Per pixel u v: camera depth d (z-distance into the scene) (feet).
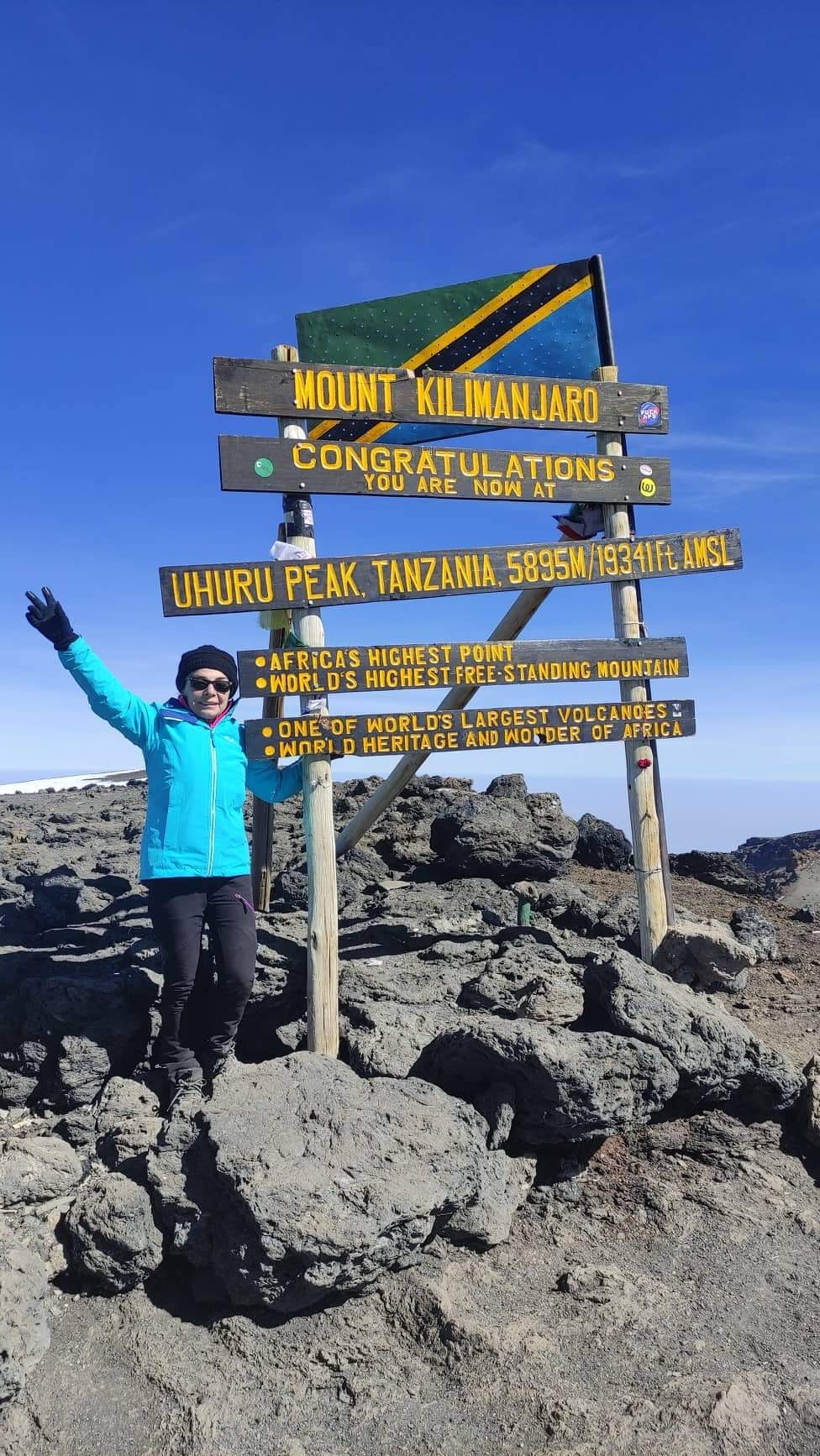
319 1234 10.78
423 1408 10.22
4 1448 9.75
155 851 13.20
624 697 16.35
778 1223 12.69
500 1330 10.91
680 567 16.51
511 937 17.29
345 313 15.66
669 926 16.39
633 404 16.37
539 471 15.79
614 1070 13.06
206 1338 10.95
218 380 14.21
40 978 14.73
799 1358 10.77
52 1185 11.94
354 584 14.74
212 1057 13.89
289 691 14.44
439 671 15.19
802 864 32.50
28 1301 10.60
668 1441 9.84
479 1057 13.21
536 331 16.38
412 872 21.30
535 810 21.38
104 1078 14.11
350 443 14.78
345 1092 12.46
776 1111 14.10
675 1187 13.17
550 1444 9.84
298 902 19.01
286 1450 9.79
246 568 14.30
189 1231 11.39
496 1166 12.60
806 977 18.98
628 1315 11.19
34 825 29.04
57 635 13.05
